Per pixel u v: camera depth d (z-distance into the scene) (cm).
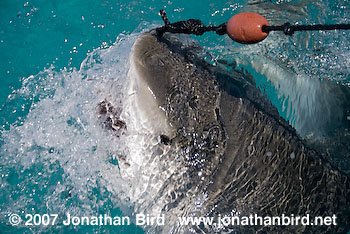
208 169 216
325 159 243
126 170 233
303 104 266
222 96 218
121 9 407
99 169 282
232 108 219
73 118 298
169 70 202
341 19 328
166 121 201
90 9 412
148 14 402
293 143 232
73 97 298
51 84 359
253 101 233
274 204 225
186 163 214
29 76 379
